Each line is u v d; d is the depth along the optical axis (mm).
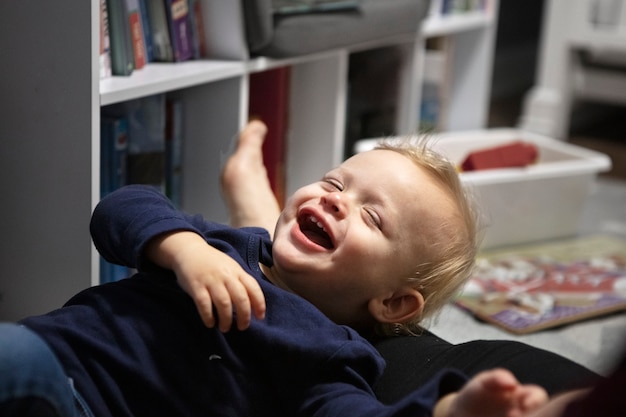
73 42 1054
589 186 1862
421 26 1823
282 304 866
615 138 2754
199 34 1377
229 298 781
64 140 1091
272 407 855
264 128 1334
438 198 956
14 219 1140
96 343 817
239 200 1219
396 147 1040
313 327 858
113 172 1248
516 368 821
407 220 932
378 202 932
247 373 848
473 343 895
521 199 1767
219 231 934
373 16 1608
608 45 2453
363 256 913
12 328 693
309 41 1466
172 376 827
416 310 959
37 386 681
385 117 1936
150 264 847
